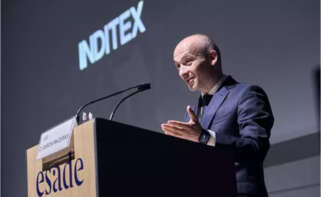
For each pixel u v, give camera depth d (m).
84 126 1.56
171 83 3.72
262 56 3.18
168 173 1.60
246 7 3.31
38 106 5.00
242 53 3.30
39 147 1.80
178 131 1.84
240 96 2.21
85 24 4.58
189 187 1.64
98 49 4.40
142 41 4.00
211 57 2.41
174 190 1.60
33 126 5.03
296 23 3.02
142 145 1.57
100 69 4.34
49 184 1.75
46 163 1.78
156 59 3.87
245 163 2.04
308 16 2.96
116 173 1.50
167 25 3.83
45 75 4.98
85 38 4.55
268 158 3.07
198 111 2.39
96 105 4.33
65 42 4.79
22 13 5.42
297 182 2.90
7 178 5.24
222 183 1.72
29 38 5.27
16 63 5.39
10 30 5.55
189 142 1.68
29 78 5.19
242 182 2.00
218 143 1.87
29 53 5.23
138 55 4.01
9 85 5.43
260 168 2.08
